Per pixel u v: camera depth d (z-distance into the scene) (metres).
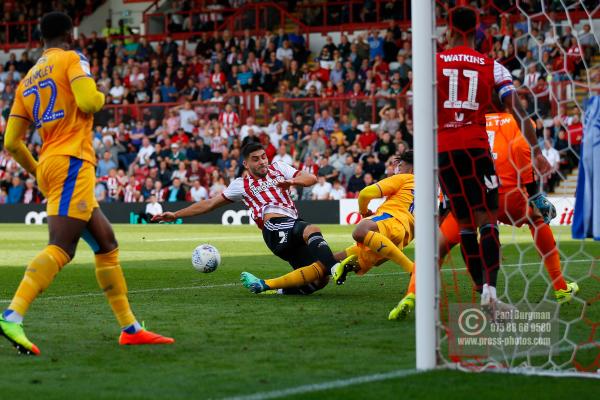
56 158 9.52
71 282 17.30
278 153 47.69
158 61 59.69
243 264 21.83
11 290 16.31
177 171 48.69
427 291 8.39
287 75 56.31
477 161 11.45
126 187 49.62
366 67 52.72
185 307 13.29
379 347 9.69
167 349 9.67
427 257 8.39
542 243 13.13
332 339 10.23
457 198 11.59
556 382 7.89
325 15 59.72
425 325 8.41
